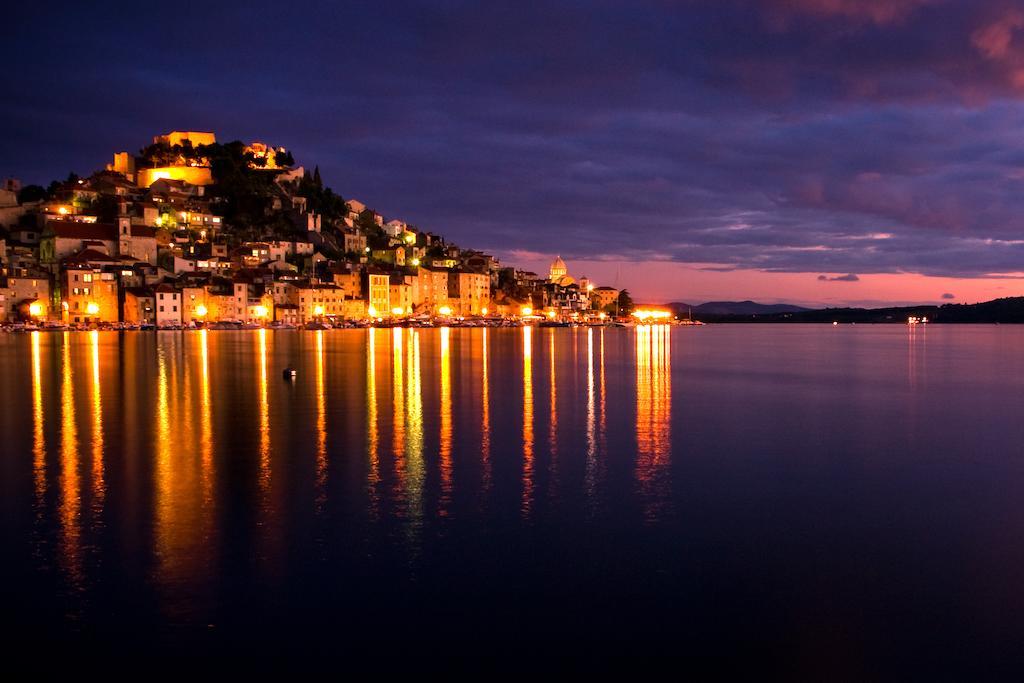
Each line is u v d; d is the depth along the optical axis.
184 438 43.97
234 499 31.06
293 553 25.09
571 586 22.73
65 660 18.47
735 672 18.25
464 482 34.44
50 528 27.22
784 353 150.38
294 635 19.72
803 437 47.72
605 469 37.44
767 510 30.67
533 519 29.02
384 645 19.27
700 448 43.34
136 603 21.36
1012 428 51.97
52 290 194.25
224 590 22.19
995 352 158.25
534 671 18.20
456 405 59.78
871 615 21.11
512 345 158.00
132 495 31.48
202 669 18.17
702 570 24.08
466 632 19.95
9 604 21.20
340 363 99.69
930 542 26.89
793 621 20.72
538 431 48.19
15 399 60.34
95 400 60.00
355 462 38.09
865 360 129.38
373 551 25.38
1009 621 20.80
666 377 90.38
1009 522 29.23
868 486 34.69
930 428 52.00
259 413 53.97
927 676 18.16
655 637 19.80
